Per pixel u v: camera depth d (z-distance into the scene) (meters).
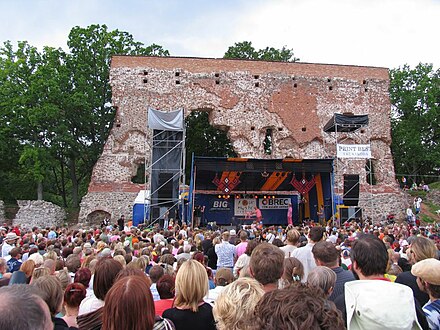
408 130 45.91
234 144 35.28
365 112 37.38
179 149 26.95
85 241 13.57
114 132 34.16
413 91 46.91
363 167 36.50
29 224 31.19
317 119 36.50
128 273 4.29
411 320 3.06
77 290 4.59
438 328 3.63
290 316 1.95
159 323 3.54
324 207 29.53
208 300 5.28
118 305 3.02
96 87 39.22
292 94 36.56
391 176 36.91
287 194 32.44
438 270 3.82
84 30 38.78
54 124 35.94
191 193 26.00
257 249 4.71
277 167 26.12
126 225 28.31
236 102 35.69
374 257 3.94
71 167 40.72
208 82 35.66
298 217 32.56
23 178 39.78
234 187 30.47
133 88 34.78
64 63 39.06
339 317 2.03
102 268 4.51
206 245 12.15
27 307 2.08
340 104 37.09
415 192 39.97
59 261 7.73
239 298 3.33
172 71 35.38
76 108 36.28
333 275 4.27
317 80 37.12
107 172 33.59
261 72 36.50
